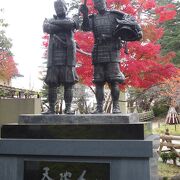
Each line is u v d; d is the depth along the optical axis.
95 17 6.00
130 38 5.94
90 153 5.01
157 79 11.30
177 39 27.66
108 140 4.98
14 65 17.23
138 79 10.62
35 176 5.23
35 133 5.33
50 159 5.20
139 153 4.85
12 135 5.40
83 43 9.69
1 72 16.12
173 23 29.05
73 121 5.32
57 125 5.26
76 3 13.97
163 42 28.36
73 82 5.77
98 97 5.95
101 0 5.94
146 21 11.23
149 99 30.47
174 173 10.30
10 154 5.31
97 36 5.93
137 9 11.21
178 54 26.91
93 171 5.03
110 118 5.19
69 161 5.12
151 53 10.41
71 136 5.19
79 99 20.42
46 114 5.57
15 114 12.45
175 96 23.36
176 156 11.51
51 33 5.86
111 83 5.85
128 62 10.01
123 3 10.59
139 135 4.96
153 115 29.30
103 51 5.82
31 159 5.26
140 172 4.87
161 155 11.79
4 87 13.84
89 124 5.14
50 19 5.91
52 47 5.87
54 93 5.82
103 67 5.92
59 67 5.80
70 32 5.86
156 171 5.65
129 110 23.84
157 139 5.84
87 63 9.68
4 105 12.54
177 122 25.75
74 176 5.09
